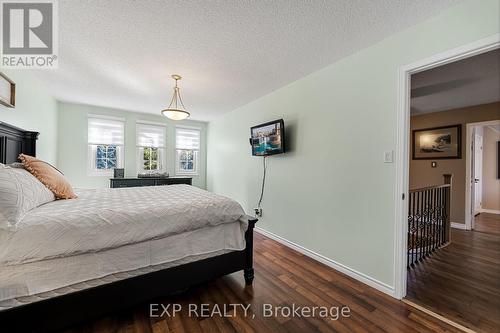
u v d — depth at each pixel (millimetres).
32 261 1208
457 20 1539
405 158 1828
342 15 1660
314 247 2623
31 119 2848
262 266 2412
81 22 1761
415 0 1501
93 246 1341
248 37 1957
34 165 1876
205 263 1834
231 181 4539
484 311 1671
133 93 3490
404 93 1817
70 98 3777
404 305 1744
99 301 1418
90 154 4312
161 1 1530
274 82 2977
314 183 2639
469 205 3879
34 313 1238
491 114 3670
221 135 4973
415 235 2711
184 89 3270
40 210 1479
